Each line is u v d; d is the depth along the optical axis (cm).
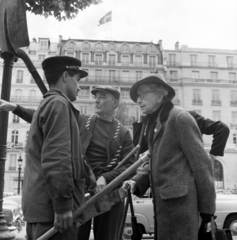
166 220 208
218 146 266
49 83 223
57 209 173
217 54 4559
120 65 4319
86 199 232
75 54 4328
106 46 4434
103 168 291
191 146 208
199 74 4456
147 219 653
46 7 441
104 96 307
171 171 212
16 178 3862
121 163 273
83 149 295
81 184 196
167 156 215
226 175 3822
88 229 285
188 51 4531
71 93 224
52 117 188
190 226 201
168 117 221
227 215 668
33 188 187
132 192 234
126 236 639
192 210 203
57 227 175
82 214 197
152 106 232
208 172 205
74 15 470
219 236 206
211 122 273
